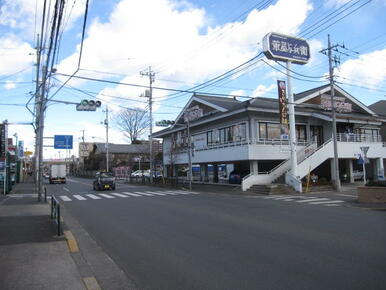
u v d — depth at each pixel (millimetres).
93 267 6387
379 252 7070
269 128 29078
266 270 5969
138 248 7820
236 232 9445
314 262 6398
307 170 26781
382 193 16734
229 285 5266
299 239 8422
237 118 29453
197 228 10172
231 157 29000
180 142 38719
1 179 27703
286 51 24719
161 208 15547
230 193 24828
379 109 44656
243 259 6695
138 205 17031
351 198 19938
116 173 60844
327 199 19672
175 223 11164
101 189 30141
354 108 34875
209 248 7648
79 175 91625
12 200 20141
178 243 8211
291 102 25281
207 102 33125
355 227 10078
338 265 6180
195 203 17672
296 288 5070
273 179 27219
